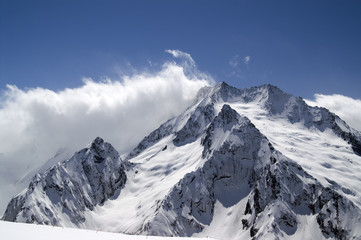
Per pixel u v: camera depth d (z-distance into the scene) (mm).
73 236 80062
